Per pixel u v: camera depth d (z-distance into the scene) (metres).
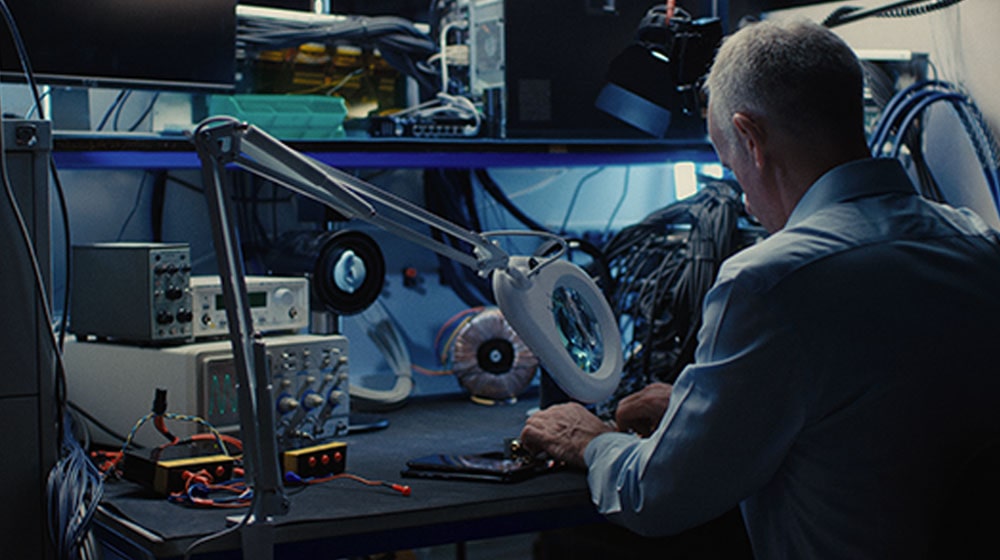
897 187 1.35
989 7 2.36
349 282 2.03
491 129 2.30
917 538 1.22
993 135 2.38
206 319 1.88
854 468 1.24
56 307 2.21
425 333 2.58
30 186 1.46
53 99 2.01
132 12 1.85
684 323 2.07
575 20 2.30
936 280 1.26
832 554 1.26
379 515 1.41
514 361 2.33
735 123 1.37
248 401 1.18
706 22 2.22
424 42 2.25
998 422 1.25
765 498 1.35
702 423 1.28
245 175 2.35
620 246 2.27
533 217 2.73
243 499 1.49
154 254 1.79
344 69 2.28
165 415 1.68
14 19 1.74
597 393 1.63
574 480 1.59
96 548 1.46
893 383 1.22
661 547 2.21
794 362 1.23
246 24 2.07
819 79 1.32
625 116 2.37
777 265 1.25
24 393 1.45
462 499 1.49
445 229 1.42
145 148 1.91
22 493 1.45
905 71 2.57
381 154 2.13
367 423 2.05
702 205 2.14
